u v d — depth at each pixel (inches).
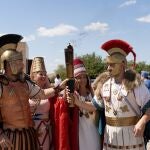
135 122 193.3
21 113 183.0
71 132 201.0
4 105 180.9
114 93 195.2
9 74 184.4
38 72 210.1
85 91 210.8
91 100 209.8
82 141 204.2
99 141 209.5
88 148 205.0
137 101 190.7
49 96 197.8
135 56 199.3
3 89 180.4
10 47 185.9
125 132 192.7
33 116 202.4
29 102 198.7
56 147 198.7
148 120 189.0
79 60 210.1
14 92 182.2
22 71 187.2
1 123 183.6
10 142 179.0
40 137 201.9
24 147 181.8
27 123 184.7
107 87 198.7
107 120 199.0
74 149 200.2
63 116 197.2
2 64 184.1
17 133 181.3
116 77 197.0
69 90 196.1
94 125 209.2
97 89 205.2
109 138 197.6
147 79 429.1
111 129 196.4
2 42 185.3
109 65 196.2
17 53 183.2
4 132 181.6
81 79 208.1
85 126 205.5
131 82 190.7
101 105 205.5
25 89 187.2
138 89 190.2
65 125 196.7
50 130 205.0
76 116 201.9
